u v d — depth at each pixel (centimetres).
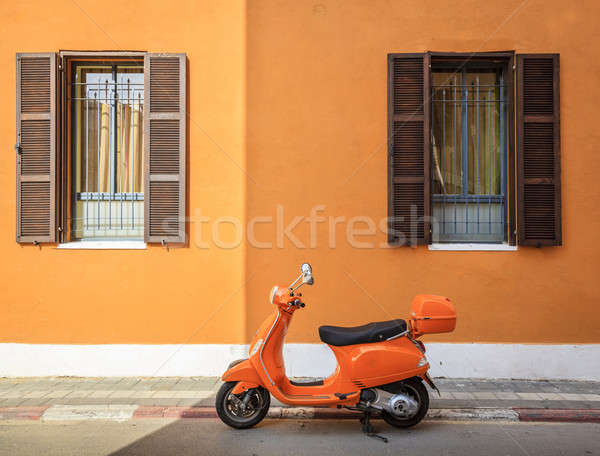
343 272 537
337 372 384
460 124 564
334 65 543
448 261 532
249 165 543
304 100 544
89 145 571
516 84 532
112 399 457
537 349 523
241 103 546
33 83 543
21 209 539
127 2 547
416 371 374
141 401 451
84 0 546
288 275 539
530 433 387
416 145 536
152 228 539
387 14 542
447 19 538
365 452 349
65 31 546
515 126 535
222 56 547
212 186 544
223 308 539
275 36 546
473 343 527
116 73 568
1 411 426
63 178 551
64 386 499
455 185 561
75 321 537
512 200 540
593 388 491
